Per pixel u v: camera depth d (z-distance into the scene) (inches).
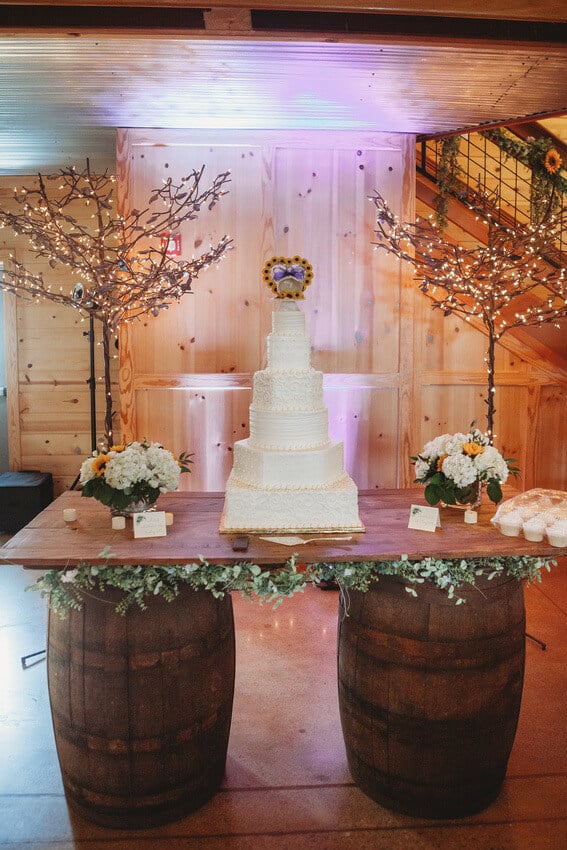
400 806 93.4
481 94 145.3
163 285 171.3
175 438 181.6
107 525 102.5
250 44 119.2
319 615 157.6
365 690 93.5
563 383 189.3
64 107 154.2
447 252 158.6
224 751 98.4
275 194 176.2
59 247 164.1
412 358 183.3
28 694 123.8
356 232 178.9
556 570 184.4
